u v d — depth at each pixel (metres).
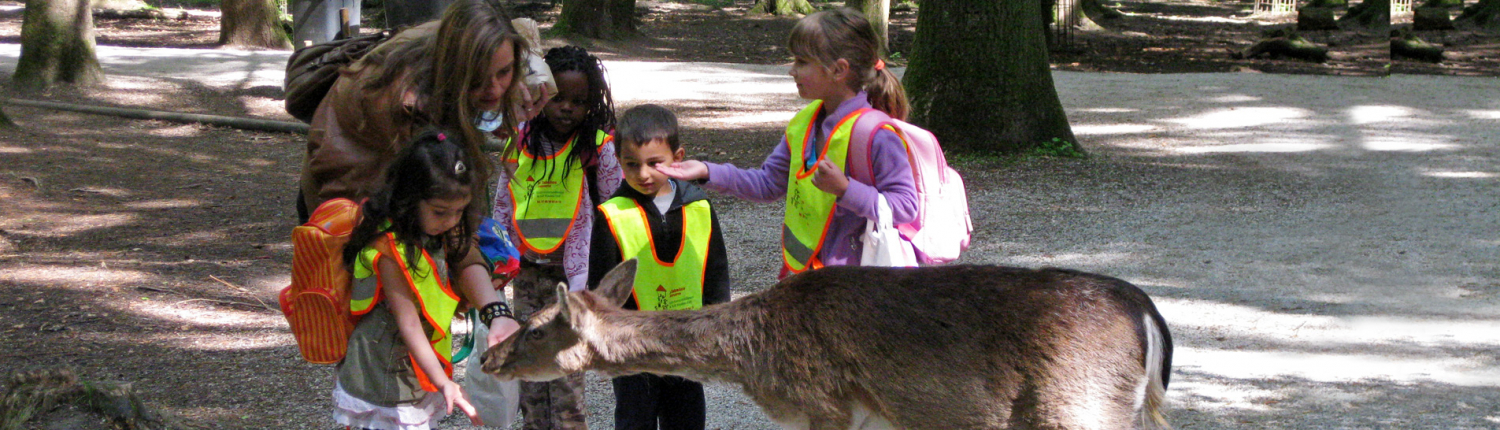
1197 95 17.03
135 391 4.99
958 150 11.86
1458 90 17.59
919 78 12.16
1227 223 8.80
